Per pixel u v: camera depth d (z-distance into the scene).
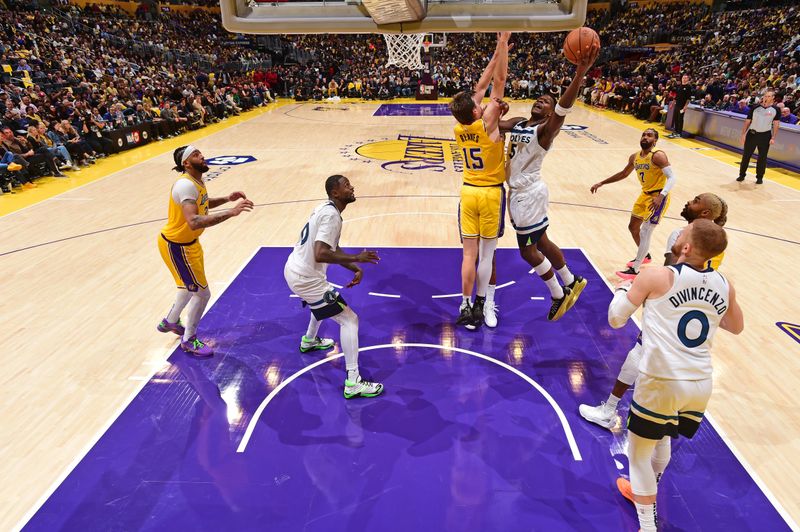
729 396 3.96
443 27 2.73
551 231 7.46
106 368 4.35
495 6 2.68
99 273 6.15
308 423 3.69
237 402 3.92
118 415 3.77
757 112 9.29
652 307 2.59
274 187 9.71
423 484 3.15
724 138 12.99
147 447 3.47
